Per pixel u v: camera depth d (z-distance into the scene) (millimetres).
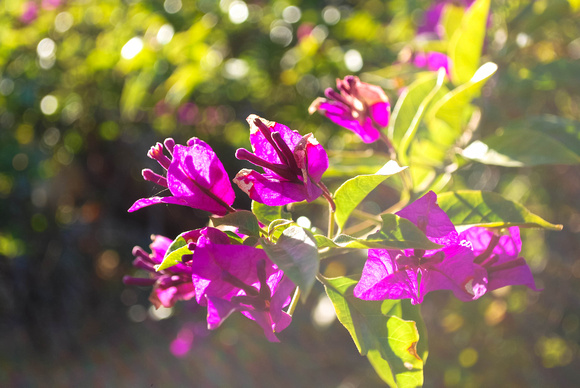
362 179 403
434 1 793
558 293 1026
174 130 1407
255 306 378
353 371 1272
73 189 1576
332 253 409
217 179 402
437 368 1132
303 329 1346
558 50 770
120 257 1702
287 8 1139
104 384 1456
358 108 492
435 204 401
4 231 1475
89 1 1234
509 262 417
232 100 1278
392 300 423
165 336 1605
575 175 886
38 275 1595
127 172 1571
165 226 1678
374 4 1215
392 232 383
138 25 1054
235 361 1391
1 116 1365
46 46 1275
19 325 1579
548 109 766
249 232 393
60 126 1451
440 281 398
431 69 640
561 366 1087
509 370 1101
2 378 1466
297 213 1146
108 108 1380
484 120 607
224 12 1047
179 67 1002
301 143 395
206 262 382
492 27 651
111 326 1646
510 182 949
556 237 967
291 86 1206
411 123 527
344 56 968
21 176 1389
